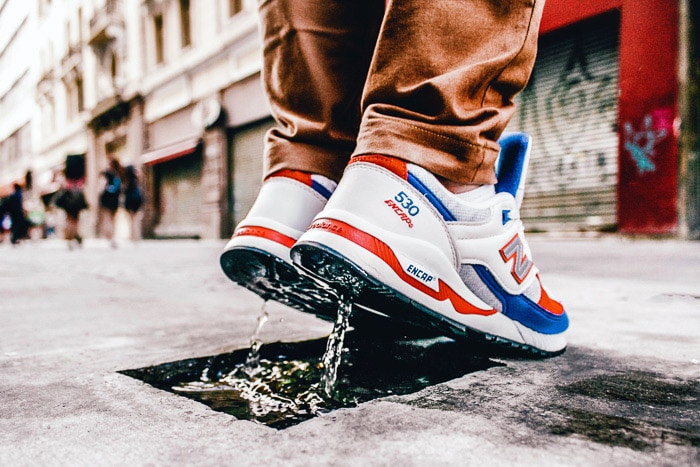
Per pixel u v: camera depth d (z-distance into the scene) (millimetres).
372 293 571
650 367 577
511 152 695
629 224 3773
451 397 491
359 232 551
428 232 581
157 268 2209
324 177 687
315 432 425
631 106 3732
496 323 606
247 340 730
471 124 598
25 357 652
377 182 577
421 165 585
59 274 1961
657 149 3615
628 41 3725
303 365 625
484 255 610
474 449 398
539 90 4422
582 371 566
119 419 458
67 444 418
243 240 637
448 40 581
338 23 701
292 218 660
